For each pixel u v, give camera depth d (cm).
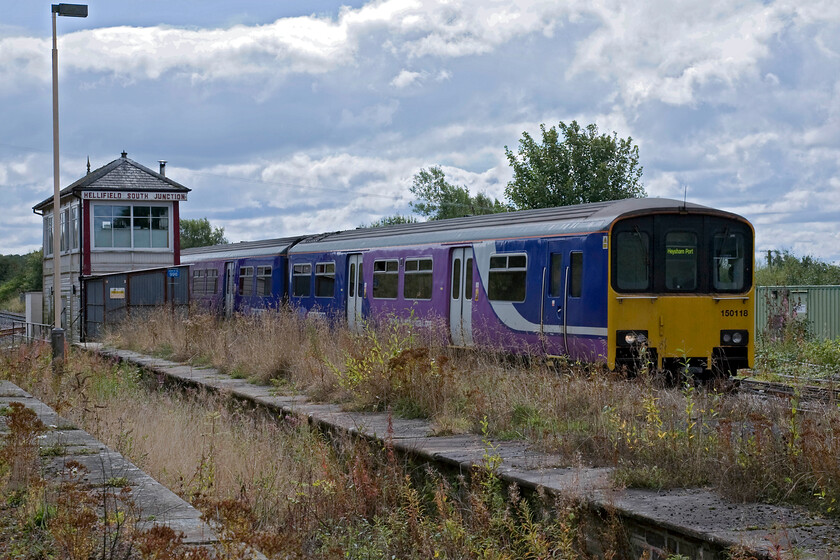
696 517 657
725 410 932
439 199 6581
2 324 4509
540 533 671
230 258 3047
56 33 2258
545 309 1588
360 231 2356
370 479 826
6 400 1276
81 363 1781
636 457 821
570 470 816
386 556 692
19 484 668
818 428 787
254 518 741
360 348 1370
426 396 1185
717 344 1497
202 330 2180
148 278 2789
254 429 1195
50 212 4006
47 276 4044
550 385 1120
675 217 1491
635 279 1466
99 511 598
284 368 1603
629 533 675
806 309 2369
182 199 3525
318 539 731
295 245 2642
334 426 1092
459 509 770
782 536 610
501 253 1719
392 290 2086
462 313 1833
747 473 721
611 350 1443
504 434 993
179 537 474
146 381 1800
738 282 1521
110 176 3484
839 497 678
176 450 997
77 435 943
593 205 1589
